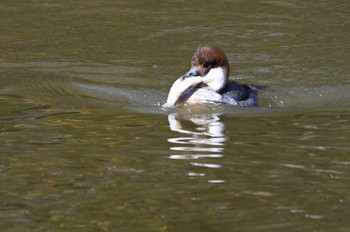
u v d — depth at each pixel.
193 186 12.66
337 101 19.20
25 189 12.58
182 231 10.92
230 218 11.36
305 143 15.05
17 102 18.45
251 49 23.42
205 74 18.77
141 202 11.99
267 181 12.89
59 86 19.92
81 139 15.28
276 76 21.22
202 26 25.61
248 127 16.36
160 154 14.29
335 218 11.36
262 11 27.52
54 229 11.05
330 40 24.19
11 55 22.77
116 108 18.02
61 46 23.66
